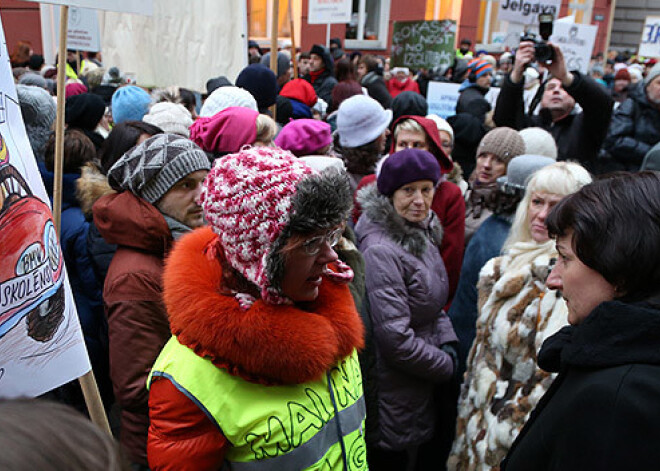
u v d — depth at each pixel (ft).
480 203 9.34
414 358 7.02
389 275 7.06
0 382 3.02
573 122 11.85
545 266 5.45
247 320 3.50
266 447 3.61
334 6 18.07
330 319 3.99
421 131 9.32
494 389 5.60
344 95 17.24
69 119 9.64
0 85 3.13
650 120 13.97
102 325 7.00
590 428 3.05
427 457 8.21
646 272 3.10
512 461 3.74
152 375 3.79
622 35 66.85
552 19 11.42
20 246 3.13
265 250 3.46
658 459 2.84
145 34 13.25
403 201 7.21
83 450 1.57
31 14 31.89
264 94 11.89
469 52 40.40
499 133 9.32
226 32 12.66
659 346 2.99
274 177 3.41
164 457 3.63
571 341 3.37
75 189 7.00
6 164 3.08
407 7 43.16
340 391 4.09
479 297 6.26
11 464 1.43
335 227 3.55
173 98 12.37
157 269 5.22
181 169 5.64
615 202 3.19
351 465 4.06
